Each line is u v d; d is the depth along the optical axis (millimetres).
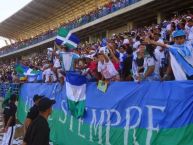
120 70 8250
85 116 7648
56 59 10242
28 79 16016
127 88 6527
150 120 5754
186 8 20297
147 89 5996
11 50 48219
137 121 6039
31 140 4371
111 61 7828
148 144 5664
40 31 45594
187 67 5535
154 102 5750
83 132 7617
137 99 6176
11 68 29406
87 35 31688
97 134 7086
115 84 6898
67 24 32281
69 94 8156
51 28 41781
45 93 10586
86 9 32938
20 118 13125
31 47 41156
